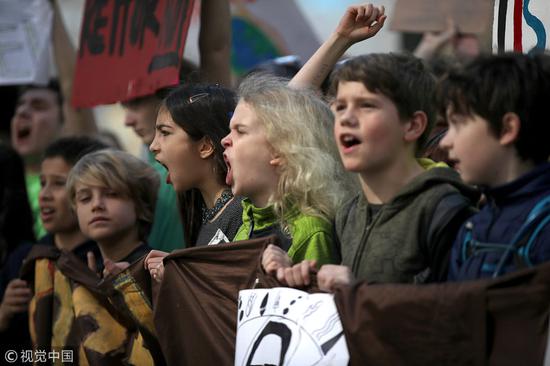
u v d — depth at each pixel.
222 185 5.04
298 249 4.28
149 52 6.39
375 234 3.93
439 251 3.77
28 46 8.31
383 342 3.59
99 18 7.02
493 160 3.59
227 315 4.40
